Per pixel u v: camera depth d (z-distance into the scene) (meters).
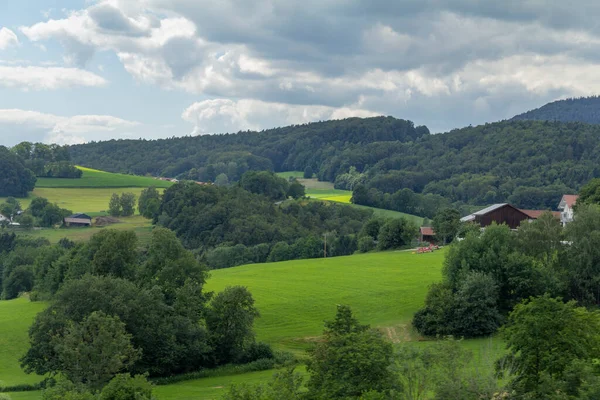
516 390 30.89
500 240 74.12
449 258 74.12
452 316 65.31
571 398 27.81
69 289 56.19
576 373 28.86
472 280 66.25
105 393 36.34
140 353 50.69
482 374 32.34
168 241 70.69
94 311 52.44
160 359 56.56
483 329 64.38
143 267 70.62
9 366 61.22
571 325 34.69
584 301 69.75
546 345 33.94
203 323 65.31
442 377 30.27
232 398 31.98
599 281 68.25
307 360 34.78
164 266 69.38
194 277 69.31
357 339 33.47
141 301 58.03
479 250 73.25
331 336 35.09
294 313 75.00
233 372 57.59
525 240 74.75
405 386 32.28
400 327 69.25
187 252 71.19
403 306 76.56
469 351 32.88
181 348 57.53
